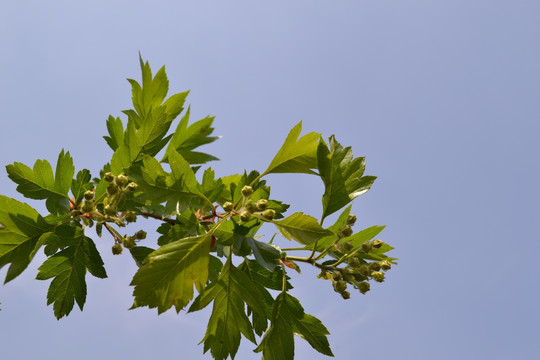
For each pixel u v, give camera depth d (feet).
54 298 2.18
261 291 2.26
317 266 2.22
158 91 2.38
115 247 2.18
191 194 2.18
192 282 2.11
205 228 2.19
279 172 2.26
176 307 2.09
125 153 2.22
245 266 2.27
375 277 2.19
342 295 2.19
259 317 2.24
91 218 2.18
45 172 2.17
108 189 2.13
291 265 2.25
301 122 2.23
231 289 2.19
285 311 2.22
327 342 2.21
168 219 2.21
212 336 2.18
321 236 2.14
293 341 2.21
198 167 2.31
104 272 2.20
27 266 2.11
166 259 2.10
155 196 2.15
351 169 2.25
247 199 2.17
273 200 2.20
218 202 2.24
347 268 2.20
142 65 2.37
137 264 2.19
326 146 2.23
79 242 2.19
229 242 2.16
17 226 2.12
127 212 2.15
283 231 2.15
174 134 2.43
